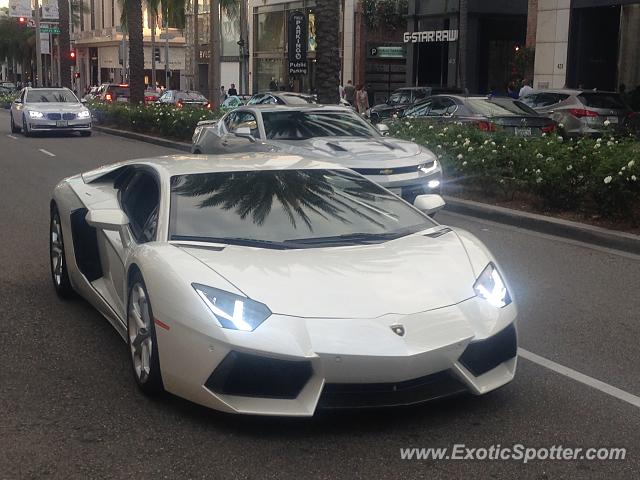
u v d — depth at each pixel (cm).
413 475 387
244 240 491
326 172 598
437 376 418
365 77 4234
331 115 1227
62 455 407
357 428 435
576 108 1959
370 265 461
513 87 2902
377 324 411
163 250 467
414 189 1016
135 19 3078
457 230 550
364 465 395
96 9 8538
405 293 436
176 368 427
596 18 2652
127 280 493
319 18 1830
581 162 1058
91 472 389
